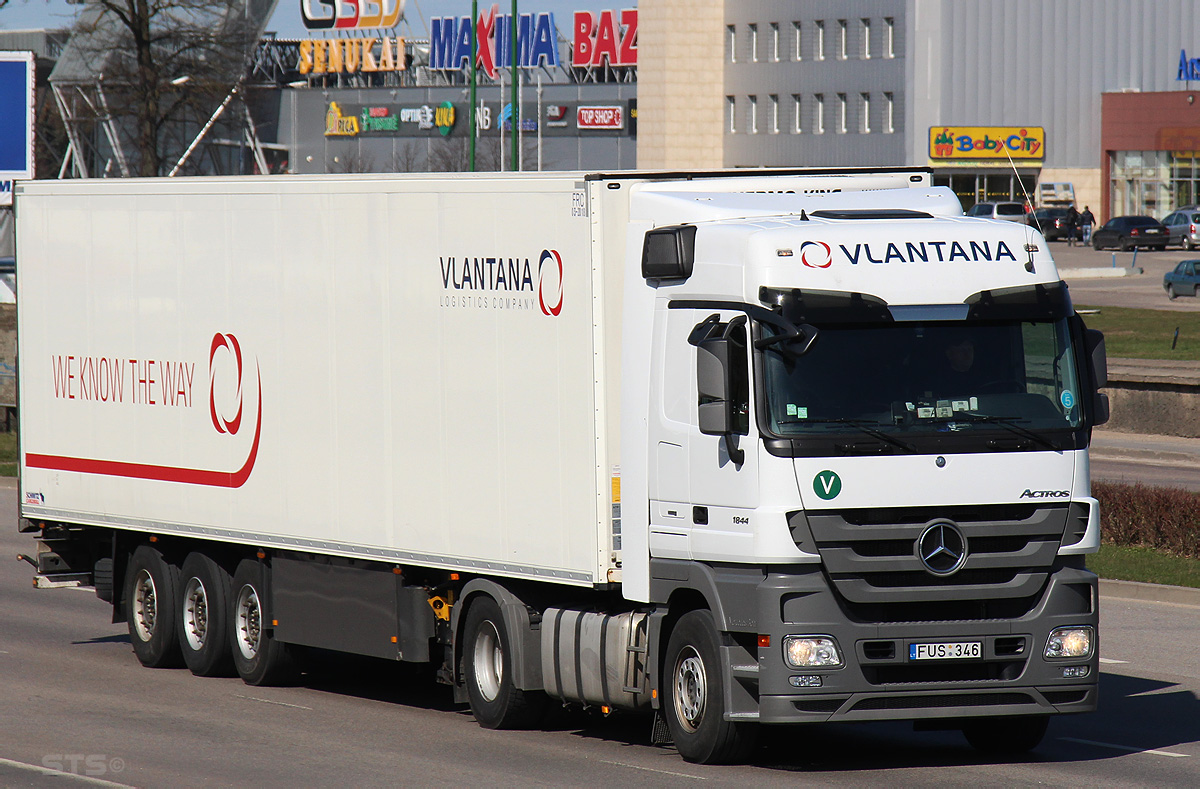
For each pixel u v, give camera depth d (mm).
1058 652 32781
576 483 36094
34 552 74125
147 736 37812
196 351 46031
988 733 36312
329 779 32969
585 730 38781
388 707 42312
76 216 49969
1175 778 32969
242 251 44469
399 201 40062
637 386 35031
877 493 31938
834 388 32188
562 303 36188
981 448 32344
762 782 32344
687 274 33844
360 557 41469
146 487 47906
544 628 37281
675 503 34000
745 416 32188
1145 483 82500
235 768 34125
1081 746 36469
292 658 45281
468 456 38562
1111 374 111250
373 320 40812
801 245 32500
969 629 32375
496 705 38250
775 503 31750
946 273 32969
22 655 50375
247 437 44531
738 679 32875
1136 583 55625
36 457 51844
